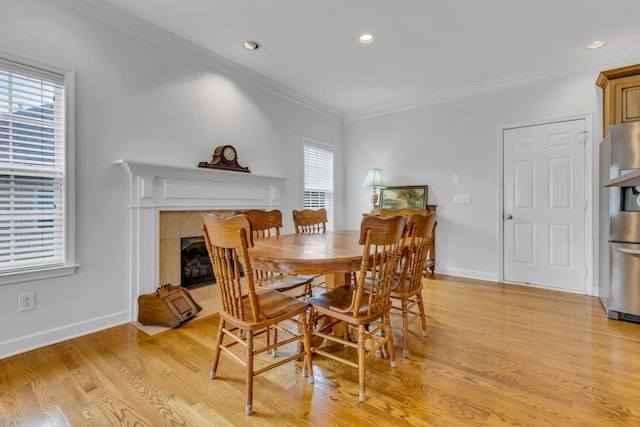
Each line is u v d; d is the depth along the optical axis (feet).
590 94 10.79
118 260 8.27
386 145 15.76
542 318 8.72
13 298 6.66
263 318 5.16
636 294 8.28
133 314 8.55
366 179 14.96
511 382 5.62
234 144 11.46
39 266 7.00
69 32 7.38
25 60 6.73
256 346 7.10
